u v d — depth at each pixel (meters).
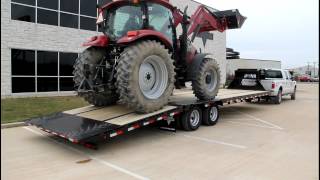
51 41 16.12
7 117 9.66
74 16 17.02
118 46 7.77
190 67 8.94
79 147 6.89
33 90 15.52
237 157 6.25
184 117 8.42
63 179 5.06
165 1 8.02
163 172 5.39
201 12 10.36
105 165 5.75
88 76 7.71
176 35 8.70
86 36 17.56
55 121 7.32
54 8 16.19
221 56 28.94
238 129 8.97
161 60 7.49
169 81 7.71
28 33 15.27
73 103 12.91
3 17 14.38
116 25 8.08
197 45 25.64
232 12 11.07
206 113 9.26
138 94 7.01
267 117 11.25
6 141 7.33
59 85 16.53
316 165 5.78
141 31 7.16
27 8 15.20
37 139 7.51
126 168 5.59
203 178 5.11
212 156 6.30
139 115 7.22
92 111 7.95
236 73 15.45
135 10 7.80
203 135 8.13
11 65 14.71
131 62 6.86
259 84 14.78
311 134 8.38
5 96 14.52
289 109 13.53
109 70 7.81
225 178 5.12
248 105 14.95
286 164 5.84
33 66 15.50
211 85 9.45
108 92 7.86
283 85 16.00
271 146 7.11
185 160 6.04
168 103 8.38
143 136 7.96
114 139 7.64
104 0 18.30
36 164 5.78
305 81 63.31
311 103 16.03
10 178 5.09
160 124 8.59
